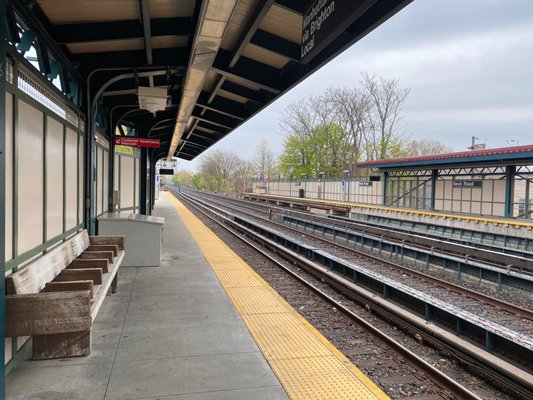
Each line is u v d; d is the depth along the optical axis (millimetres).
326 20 3684
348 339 5602
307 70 6492
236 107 11109
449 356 5441
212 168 96438
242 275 8133
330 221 20922
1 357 3010
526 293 9148
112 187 9898
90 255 6246
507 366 4793
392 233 16109
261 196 57219
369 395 3543
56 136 5215
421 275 10180
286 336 4871
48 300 3734
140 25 5738
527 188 22391
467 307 7863
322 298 7559
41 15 5070
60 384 3596
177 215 24062
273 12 5676
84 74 6879
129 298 6367
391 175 34031
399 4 3822
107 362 4051
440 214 23891
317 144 58281
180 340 4684
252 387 3627
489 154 22438
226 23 4602
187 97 8461
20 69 3922
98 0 4820
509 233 18359
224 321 5371
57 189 5262
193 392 3514
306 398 3467
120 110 10297
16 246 3818
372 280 9133
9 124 3645
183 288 7031
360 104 54719
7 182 3625
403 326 6461
